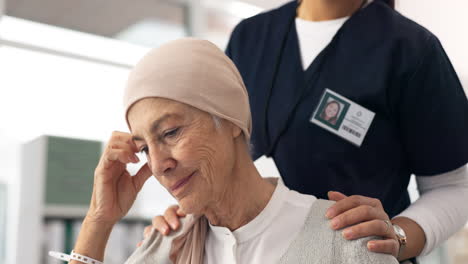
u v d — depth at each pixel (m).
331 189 1.36
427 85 1.33
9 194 2.20
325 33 1.45
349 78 1.38
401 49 1.35
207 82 1.07
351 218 1.06
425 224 1.28
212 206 1.13
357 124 1.35
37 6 2.29
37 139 2.21
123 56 2.48
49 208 2.19
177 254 1.26
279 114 1.43
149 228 1.41
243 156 1.13
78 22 2.44
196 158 1.05
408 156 1.40
